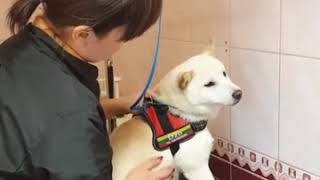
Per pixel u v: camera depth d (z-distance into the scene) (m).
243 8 1.13
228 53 1.21
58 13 0.69
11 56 0.73
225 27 1.20
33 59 0.72
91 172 0.68
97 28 0.69
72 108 0.69
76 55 0.74
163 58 1.47
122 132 1.05
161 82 1.10
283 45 1.05
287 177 1.13
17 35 0.77
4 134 0.67
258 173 1.22
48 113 0.68
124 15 0.69
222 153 1.33
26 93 0.69
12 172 0.66
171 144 1.03
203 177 1.08
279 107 1.10
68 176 0.66
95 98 0.74
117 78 1.58
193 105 1.04
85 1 0.67
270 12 1.06
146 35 1.51
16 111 0.68
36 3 0.74
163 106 1.06
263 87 1.13
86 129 0.69
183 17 1.34
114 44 0.74
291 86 1.06
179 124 1.04
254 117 1.18
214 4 1.21
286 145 1.11
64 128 0.67
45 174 0.67
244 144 1.24
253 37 1.12
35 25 0.74
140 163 1.00
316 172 1.05
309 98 1.02
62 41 0.73
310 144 1.05
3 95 0.69
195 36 1.31
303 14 0.98
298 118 1.06
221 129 1.31
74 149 0.67
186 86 1.02
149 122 1.04
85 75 0.77
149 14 0.71
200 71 1.04
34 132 0.67
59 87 0.70
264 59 1.11
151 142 1.02
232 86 1.05
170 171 0.92
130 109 1.10
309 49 0.99
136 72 1.63
